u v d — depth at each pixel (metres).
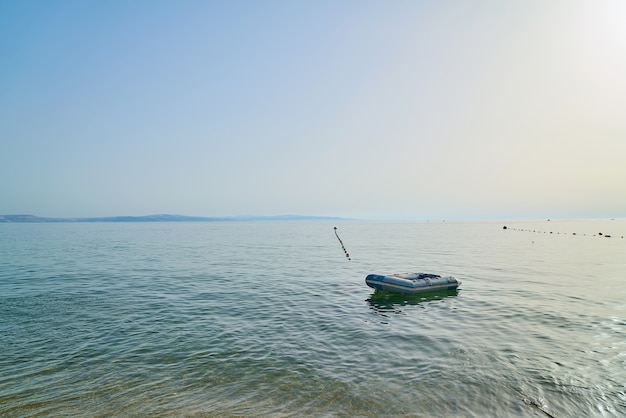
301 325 15.39
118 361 11.56
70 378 10.38
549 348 12.50
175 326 15.23
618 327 14.81
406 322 15.79
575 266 33.94
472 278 27.12
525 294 21.38
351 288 23.53
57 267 33.16
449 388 9.66
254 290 22.84
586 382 9.97
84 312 17.41
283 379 10.27
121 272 30.22
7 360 11.61
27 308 18.16
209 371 10.82
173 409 8.73
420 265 34.94
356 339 13.59
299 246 60.28
